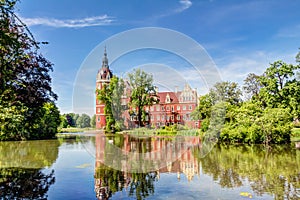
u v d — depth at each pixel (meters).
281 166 9.61
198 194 6.11
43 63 11.43
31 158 12.61
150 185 6.73
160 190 6.34
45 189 6.67
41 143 22.36
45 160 11.82
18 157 13.09
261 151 14.34
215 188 6.55
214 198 5.84
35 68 10.86
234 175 8.04
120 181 7.09
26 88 9.80
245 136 19.20
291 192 6.27
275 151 14.27
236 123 19.95
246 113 19.84
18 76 9.22
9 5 4.58
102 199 5.83
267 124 18.17
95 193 6.24
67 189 6.64
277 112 18.78
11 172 8.96
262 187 6.71
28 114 10.67
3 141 24.95
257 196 6.00
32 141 24.88
